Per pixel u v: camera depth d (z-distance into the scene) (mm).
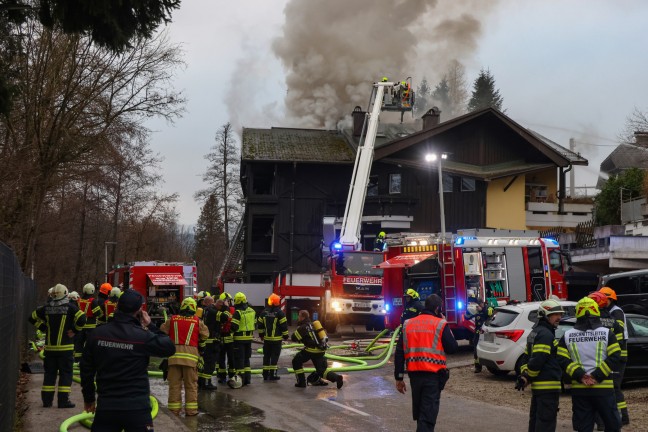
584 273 26141
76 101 23703
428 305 8445
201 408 11922
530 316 15008
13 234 21734
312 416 11133
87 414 9555
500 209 39469
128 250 54719
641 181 37125
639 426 9953
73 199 37438
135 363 5891
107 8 9094
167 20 9820
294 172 40906
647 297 17812
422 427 8055
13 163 20047
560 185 40281
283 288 31031
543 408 7980
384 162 40250
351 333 28625
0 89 9039
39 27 20375
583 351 7766
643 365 13242
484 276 19984
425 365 8141
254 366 19078
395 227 39469
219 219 65562
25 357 18656
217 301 14469
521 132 39344
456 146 40062
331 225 32125
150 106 25078
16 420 9898
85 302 15898
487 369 16453
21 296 13969
